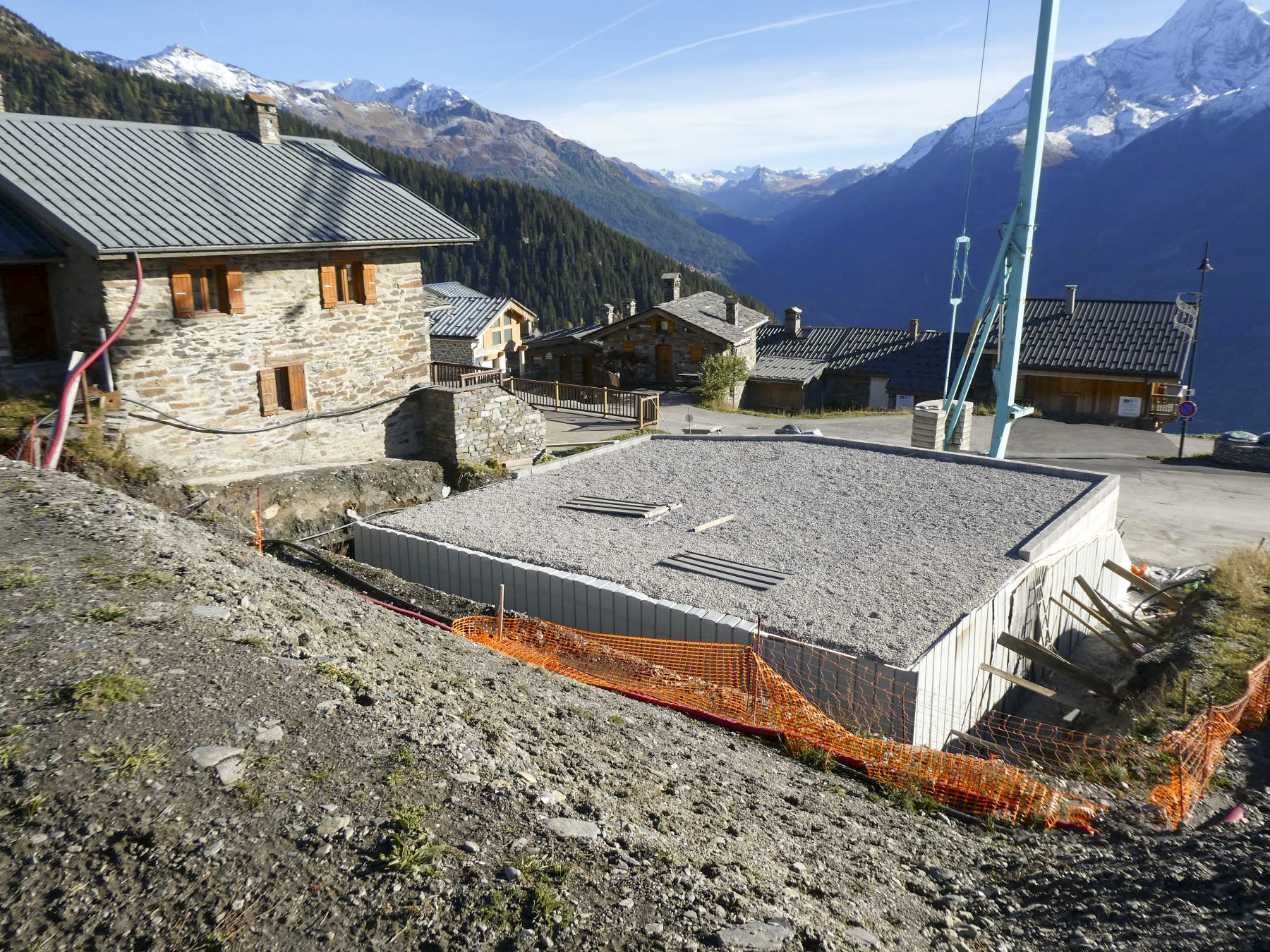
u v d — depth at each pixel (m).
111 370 14.07
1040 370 41.12
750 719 8.50
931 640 9.64
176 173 16.08
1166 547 18.42
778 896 4.42
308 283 16.95
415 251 19.12
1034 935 4.85
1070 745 9.60
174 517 8.77
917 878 5.49
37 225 14.08
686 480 16.94
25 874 3.65
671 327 42.16
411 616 10.34
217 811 4.07
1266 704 9.09
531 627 10.72
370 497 16.80
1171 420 38.66
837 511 14.68
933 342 48.00
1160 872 5.48
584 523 14.36
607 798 5.08
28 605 5.74
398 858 3.89
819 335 51.84
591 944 3.61
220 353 15.58
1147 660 10.99
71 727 4.50
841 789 7.03
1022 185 19.77
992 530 13.45
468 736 5.26
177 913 3.54
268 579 7.75
